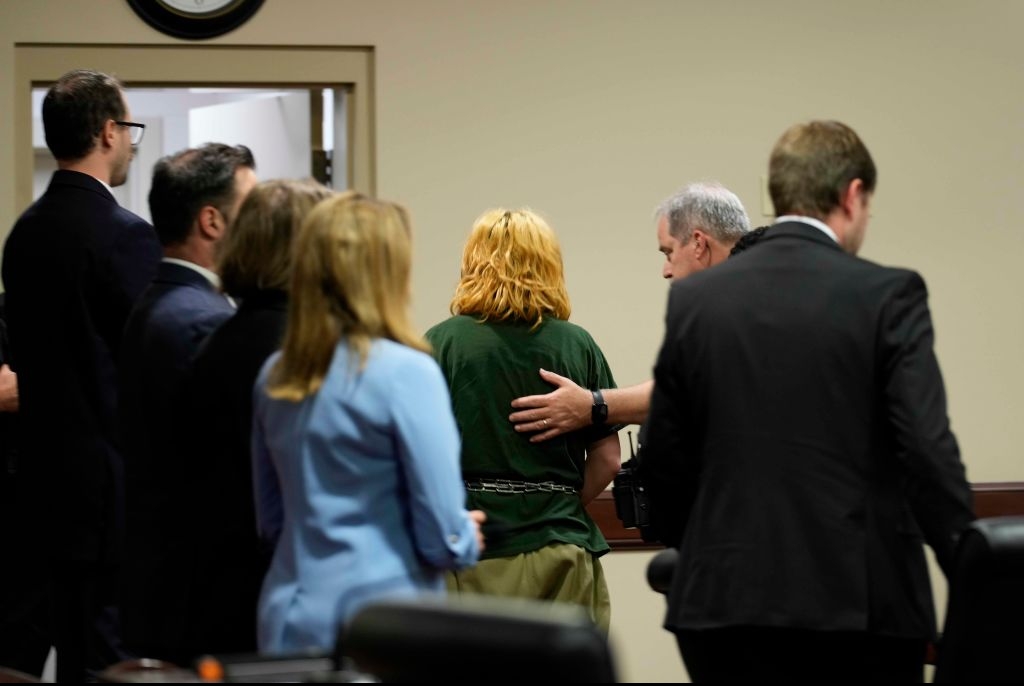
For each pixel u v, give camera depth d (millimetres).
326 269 4406
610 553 9977
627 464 6832
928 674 8344
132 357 5156
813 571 4570
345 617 4152
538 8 9969
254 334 4836
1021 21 10469
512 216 6570
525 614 3000
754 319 4742
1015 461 10438
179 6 9547
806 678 4684
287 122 11219
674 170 10117
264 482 4684
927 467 4402
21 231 6480
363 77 9867
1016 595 4137
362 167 9922
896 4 10344
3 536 7672
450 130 9883
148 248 6434
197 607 4887
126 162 6676
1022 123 10469
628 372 10062
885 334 4586
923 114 10383
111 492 6352
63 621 6484
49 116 6473
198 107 13539
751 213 10203
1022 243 10469
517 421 6328
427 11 9852
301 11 9727
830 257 4754
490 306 6453
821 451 4609
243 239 4867
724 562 4668
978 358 10430
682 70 10133
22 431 6477
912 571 4648
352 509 4391
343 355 4391
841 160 4844
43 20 9469
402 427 4336
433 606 3123
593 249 10039
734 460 4699
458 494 4441
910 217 10383
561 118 10000
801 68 10250
